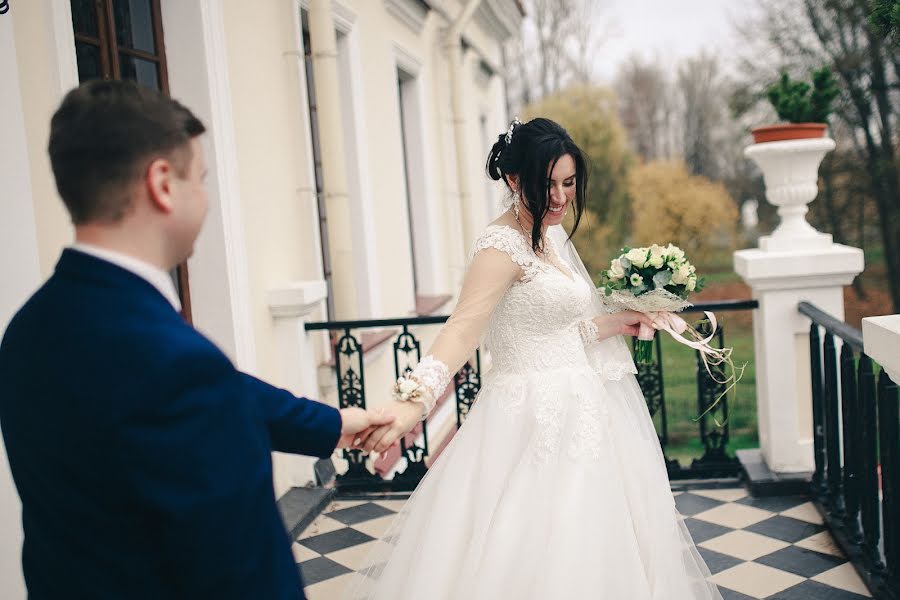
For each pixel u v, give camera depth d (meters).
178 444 1.04
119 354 1.06
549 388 2.34
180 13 3.57
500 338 2.43
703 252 22.91
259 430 1.18
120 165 1.12
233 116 3.78
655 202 22.62
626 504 2.29
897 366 2.00
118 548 1.07
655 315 2.68
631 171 23.08
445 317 4.18
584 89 23.70
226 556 1.06
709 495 4.04
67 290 1.12
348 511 4.04
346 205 4.86
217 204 3.64
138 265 1.15
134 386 1.05
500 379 2.43
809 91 4.07
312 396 4.32
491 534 2.19
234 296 3.69
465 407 4.37
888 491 2.70
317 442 1.52
